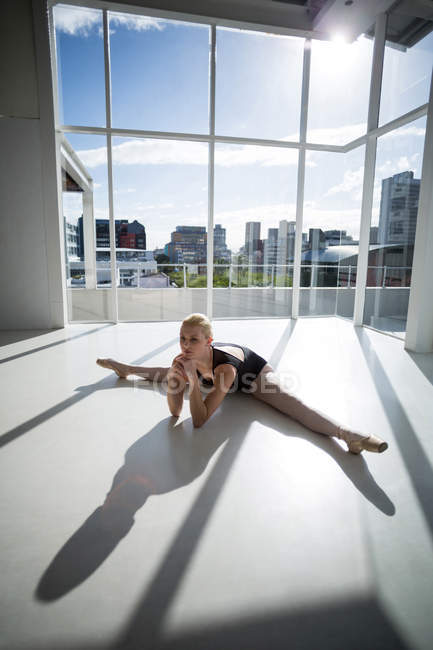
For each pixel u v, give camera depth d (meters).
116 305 5.13
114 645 0.84
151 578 1.03
